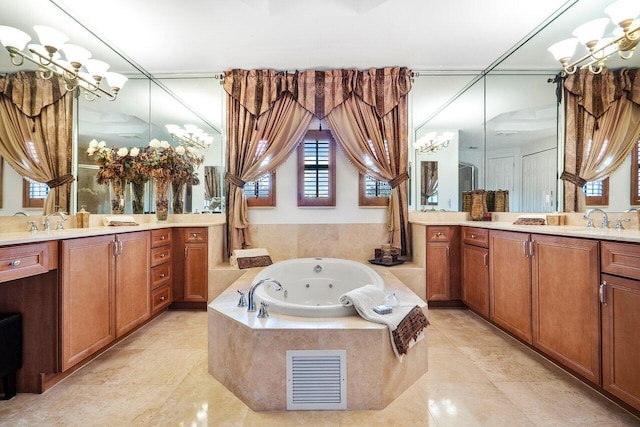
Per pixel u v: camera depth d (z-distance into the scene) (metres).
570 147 2.37
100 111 2.67
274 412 1.46
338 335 1.46
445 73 3.41
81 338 1.77
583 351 1.58
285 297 2.69
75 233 1.79
